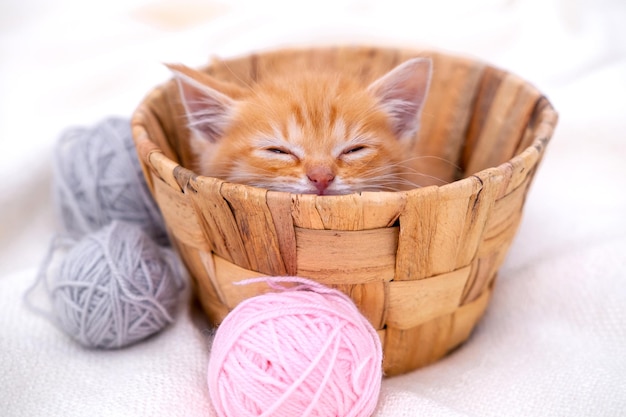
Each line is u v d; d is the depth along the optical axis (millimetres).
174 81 384
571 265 380
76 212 399
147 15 586
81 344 358
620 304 357
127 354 351
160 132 366
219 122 370
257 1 585
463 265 323
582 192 431
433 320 336
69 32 551
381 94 368
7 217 425
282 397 292
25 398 324
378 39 527
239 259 320
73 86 505
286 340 296
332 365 295
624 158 443
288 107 358
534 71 510
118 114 484
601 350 343
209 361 321
